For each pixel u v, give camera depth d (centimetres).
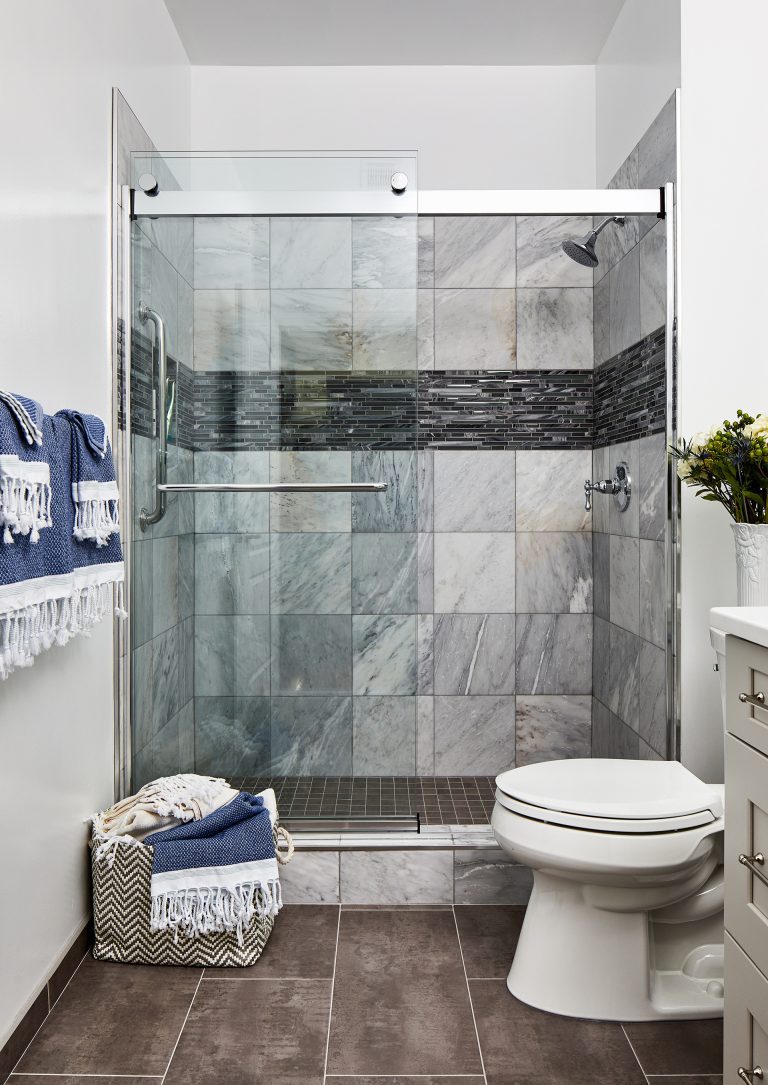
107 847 195
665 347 231
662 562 236
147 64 252
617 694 283
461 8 276
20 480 131
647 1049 165
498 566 317
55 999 179
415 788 232
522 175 312
